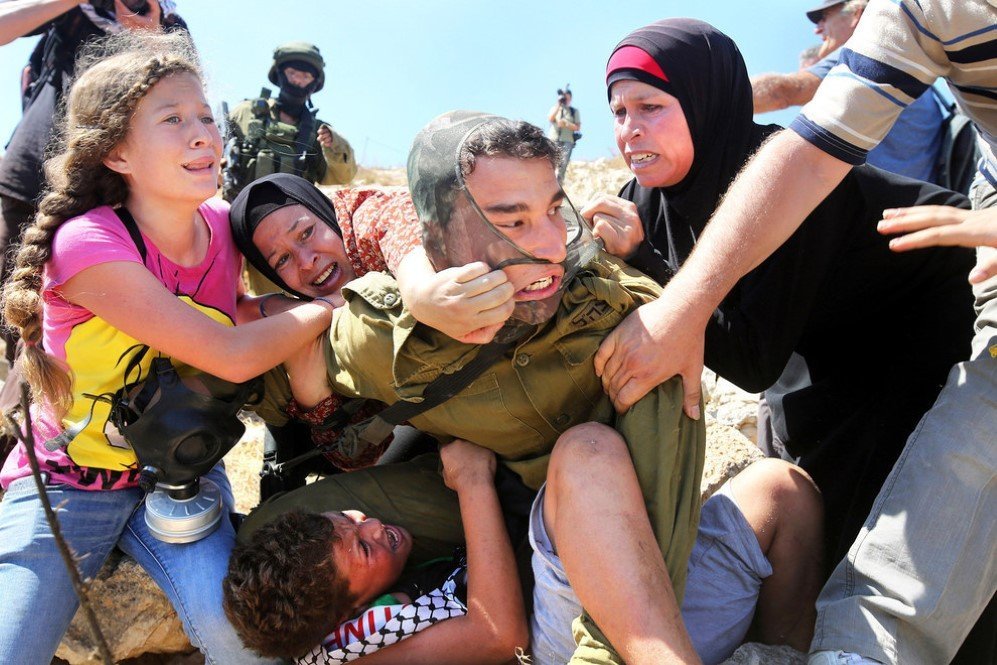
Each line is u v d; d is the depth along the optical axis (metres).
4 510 2.60
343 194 3.02
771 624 2.72
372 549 2.50
